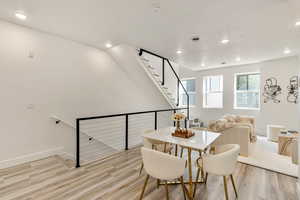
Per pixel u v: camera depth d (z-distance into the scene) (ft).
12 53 9.14
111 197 6.44
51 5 7.13
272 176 8.35
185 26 8.86
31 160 9.86
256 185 7.50
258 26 8.69
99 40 11.72
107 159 10.25
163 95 17.78
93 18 8.27
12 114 9.18
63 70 11.59
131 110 17.26
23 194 6.51
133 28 9.34
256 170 9.04
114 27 9.28
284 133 12.07
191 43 11.52
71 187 7.08
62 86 11.56
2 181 7.46
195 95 23.16
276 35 9.87
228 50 13.07
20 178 7.77
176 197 6.55
